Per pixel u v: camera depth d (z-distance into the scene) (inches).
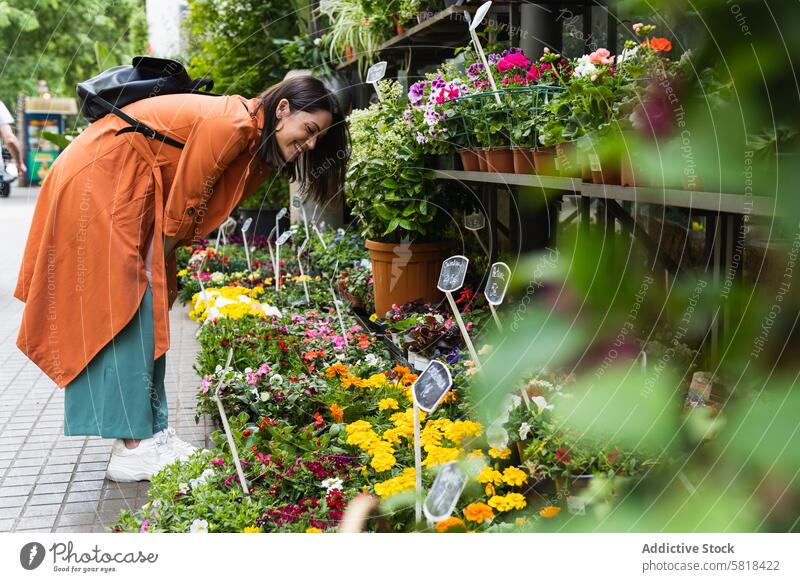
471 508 79.2
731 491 66.0
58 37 540.7
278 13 294.0
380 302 177.3
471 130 129.6
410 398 115.8
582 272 72.9
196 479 95.4
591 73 87.3
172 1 308.2
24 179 542.0
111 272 109.0
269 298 210.8
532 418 86.6
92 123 113.3
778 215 60.4
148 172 110.5
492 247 159.6
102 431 112.2
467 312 144.3
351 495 90.4
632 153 75.0
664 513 73.3
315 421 112.9
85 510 106.5
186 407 149.7
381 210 167.5
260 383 123.1
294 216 282.5
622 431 73.3
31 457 126.2
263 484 97.7
